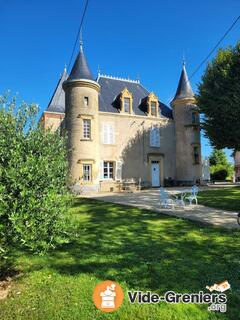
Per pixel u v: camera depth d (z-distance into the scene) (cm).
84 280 536
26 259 650
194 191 1469
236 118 2030
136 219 1063
